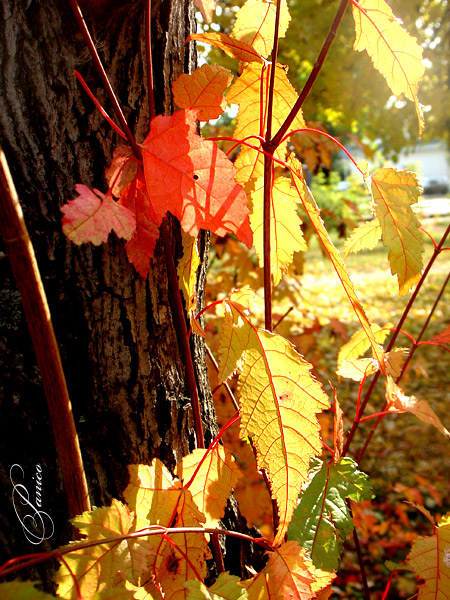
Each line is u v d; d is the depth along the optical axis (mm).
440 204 7203
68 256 350
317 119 2076
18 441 359
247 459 625
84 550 260
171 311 388
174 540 310
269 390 293
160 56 361
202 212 274
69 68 333
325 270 3848
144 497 312
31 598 210
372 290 3178
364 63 1635
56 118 336
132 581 261
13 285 345
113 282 361
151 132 272
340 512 350
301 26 1360
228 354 299
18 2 319
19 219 227
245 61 346
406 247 334
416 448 1456
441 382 1829
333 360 1916
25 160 335
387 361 414
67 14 324
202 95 310
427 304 2766
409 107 2367
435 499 1184
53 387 249
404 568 434
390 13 306
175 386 398
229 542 456
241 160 375
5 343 347
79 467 265
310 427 289
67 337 359
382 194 330
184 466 327
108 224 237
